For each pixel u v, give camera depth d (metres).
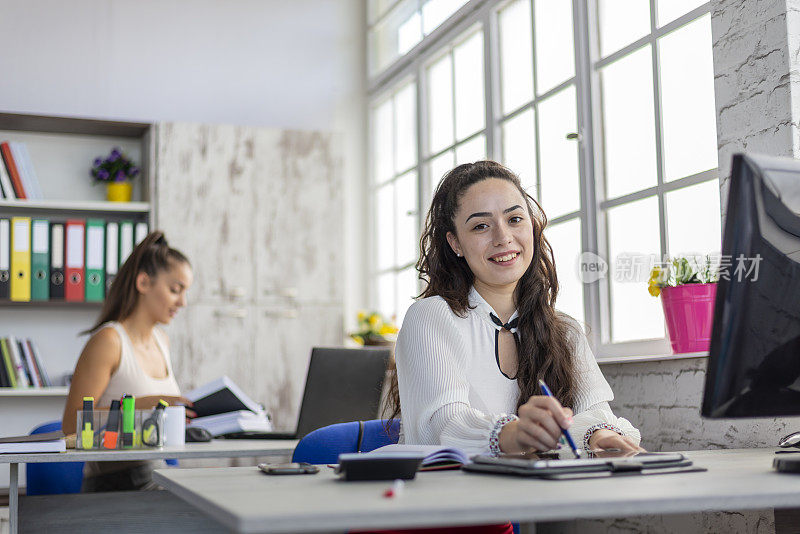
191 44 4.78
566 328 1.83
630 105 2.94
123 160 4.42
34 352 4.13
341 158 4.62
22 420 4.23
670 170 2.72
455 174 1.86
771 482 1.00
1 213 4.34
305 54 4.97
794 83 2.02
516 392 1.74
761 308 1.08
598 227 3.05
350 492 0.96
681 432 2.38
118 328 2.89
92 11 4.64
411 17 4.59
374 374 2.78
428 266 1.90
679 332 2.37
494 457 1.24
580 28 3.17
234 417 2.78
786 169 1.13
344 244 4.57
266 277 4.42
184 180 4.36
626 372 2.66
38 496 2.20
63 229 4.18
